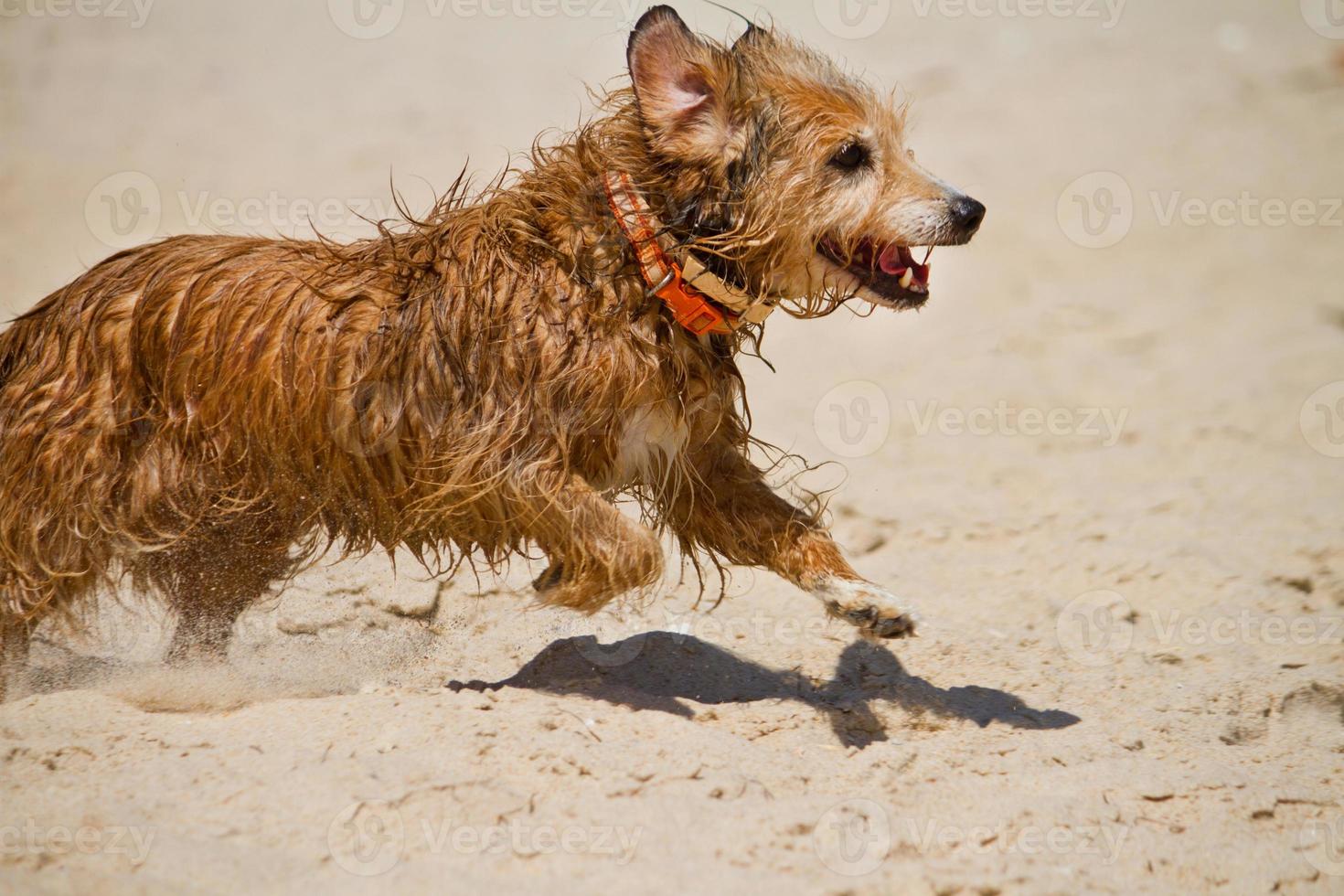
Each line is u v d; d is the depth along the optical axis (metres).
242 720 6.24
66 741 5.99
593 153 6.59
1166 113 20.25
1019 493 10.65
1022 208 17.58
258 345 6.39
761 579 9.09
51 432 6.52
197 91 23.88
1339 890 5.43
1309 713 7.38
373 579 8.22
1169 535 9.78
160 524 6.66
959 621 8.59
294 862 5.07
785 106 6.59
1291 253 16.06
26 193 19.64
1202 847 5.63
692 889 5.03
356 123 21.38
